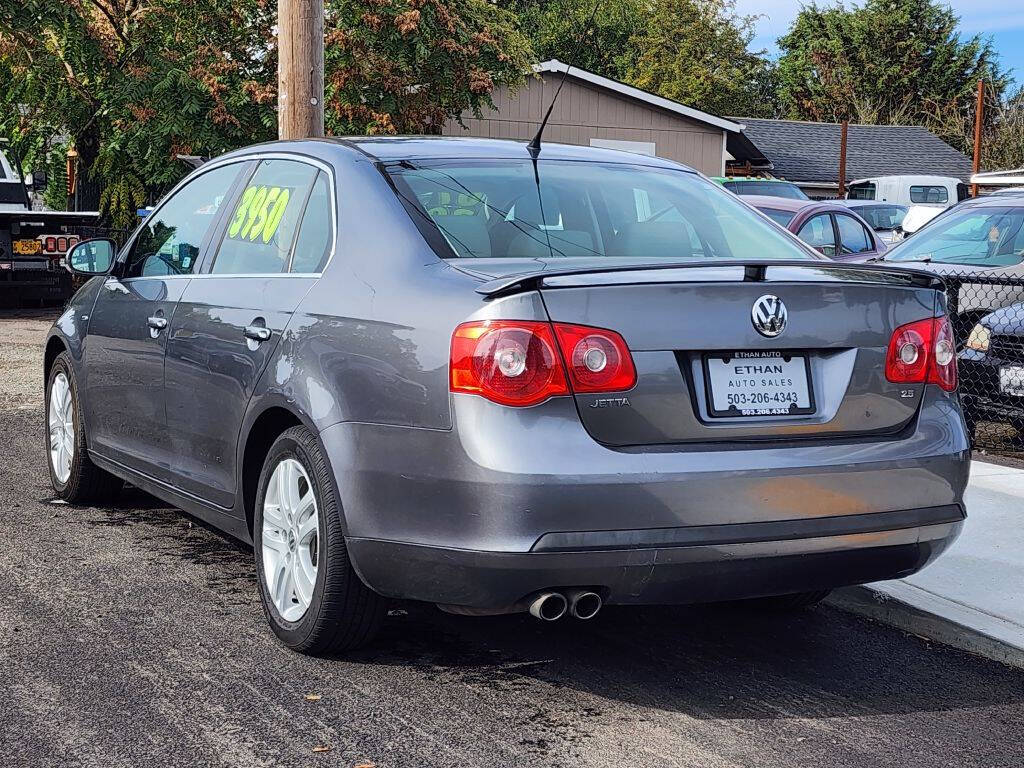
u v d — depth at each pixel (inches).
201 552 206.7
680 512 129.6
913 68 2447.1
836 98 2460.6
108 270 227.5
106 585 186.5
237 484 170.7
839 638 173.8
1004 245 351.6
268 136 669.9
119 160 737.0
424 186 160.6
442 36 687.7
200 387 179.2
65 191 955.3
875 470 139.5
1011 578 190.9
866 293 143.5
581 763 127.4
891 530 140.6
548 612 133.1
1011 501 240.1
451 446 131.1
